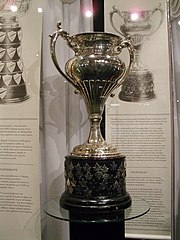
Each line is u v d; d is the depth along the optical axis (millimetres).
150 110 1481
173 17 1494
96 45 1201
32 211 1487
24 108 1503
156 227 1462
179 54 1504
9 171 1506
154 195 1470
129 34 1498
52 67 1536
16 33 1510
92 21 1547
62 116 1534
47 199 1527
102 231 1181
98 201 1121
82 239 1181
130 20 1499
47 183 1533
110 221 1122
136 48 1496
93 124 1238
